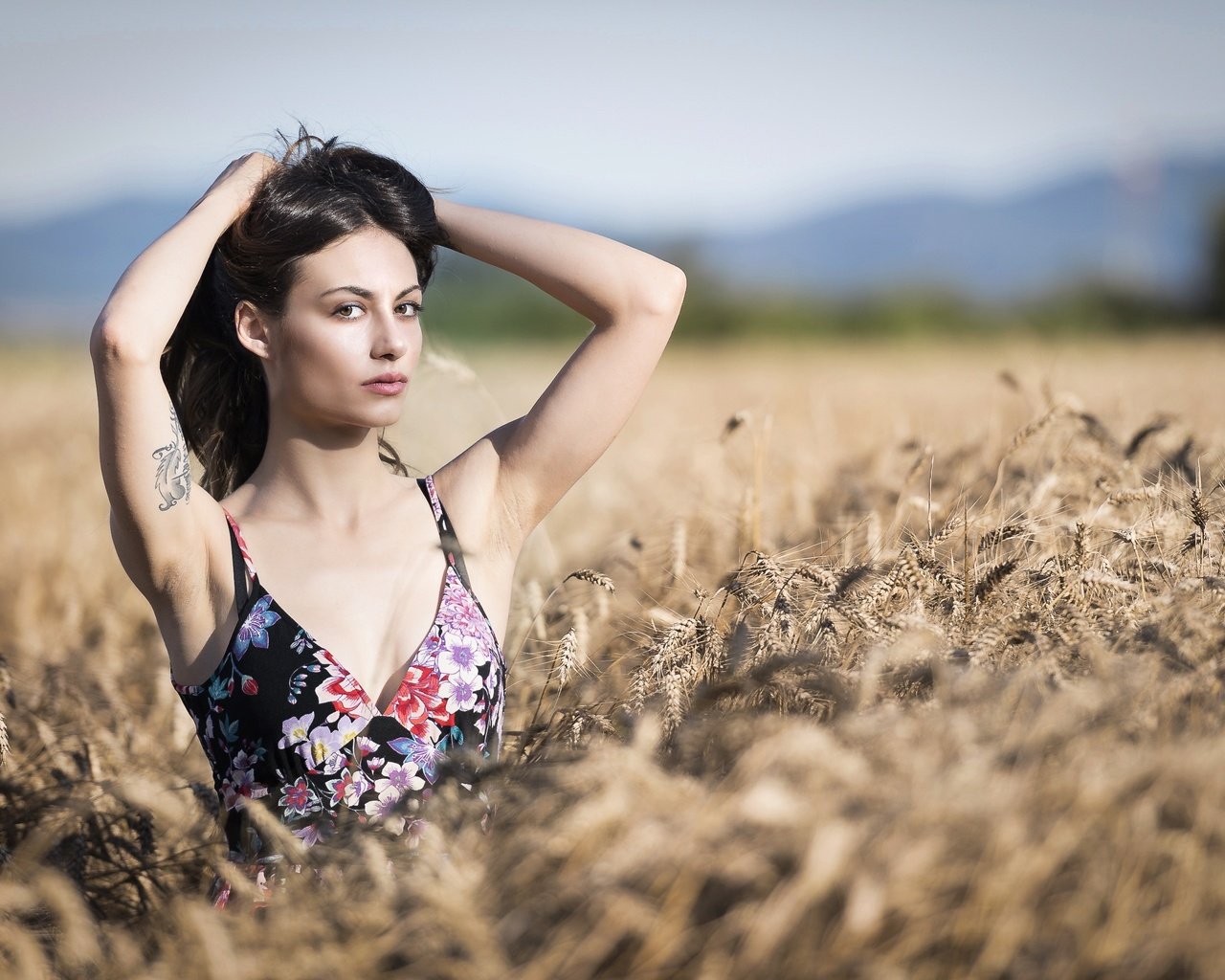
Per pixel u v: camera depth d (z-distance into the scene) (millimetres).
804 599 3594
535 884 2314
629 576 5082
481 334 54875
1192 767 2172
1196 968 2035
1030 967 2090
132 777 3504
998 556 3717
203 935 2285
